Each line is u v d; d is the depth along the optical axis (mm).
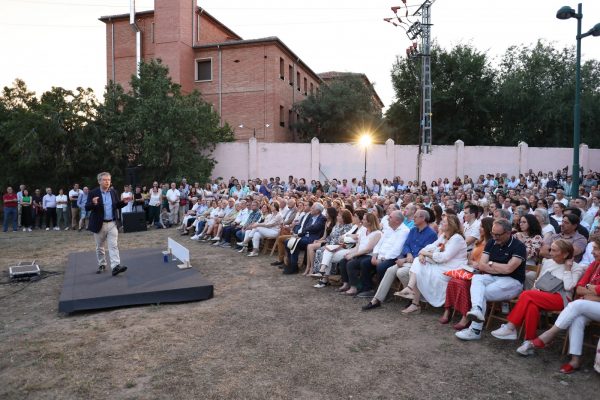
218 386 3822
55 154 18062
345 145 22594
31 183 18234
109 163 19062
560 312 4504
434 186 20125
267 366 4223
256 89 27078
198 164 20156
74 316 5805
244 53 27172
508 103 29234
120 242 12344
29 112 17484
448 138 29750
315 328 5258
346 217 7613
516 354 4512
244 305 6188
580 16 10523
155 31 26234
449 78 29484
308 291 6922
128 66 27328
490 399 3623
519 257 4988
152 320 5555
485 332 5125
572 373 4074
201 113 20016
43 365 4262
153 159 18625
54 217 16062
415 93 30047
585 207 9398
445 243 5875
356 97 30609
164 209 15922
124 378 3977
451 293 5348
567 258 4629
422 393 3719
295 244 8070
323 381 3926
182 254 8094
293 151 22422
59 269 8836
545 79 29922
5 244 12305
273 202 10227
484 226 5707
